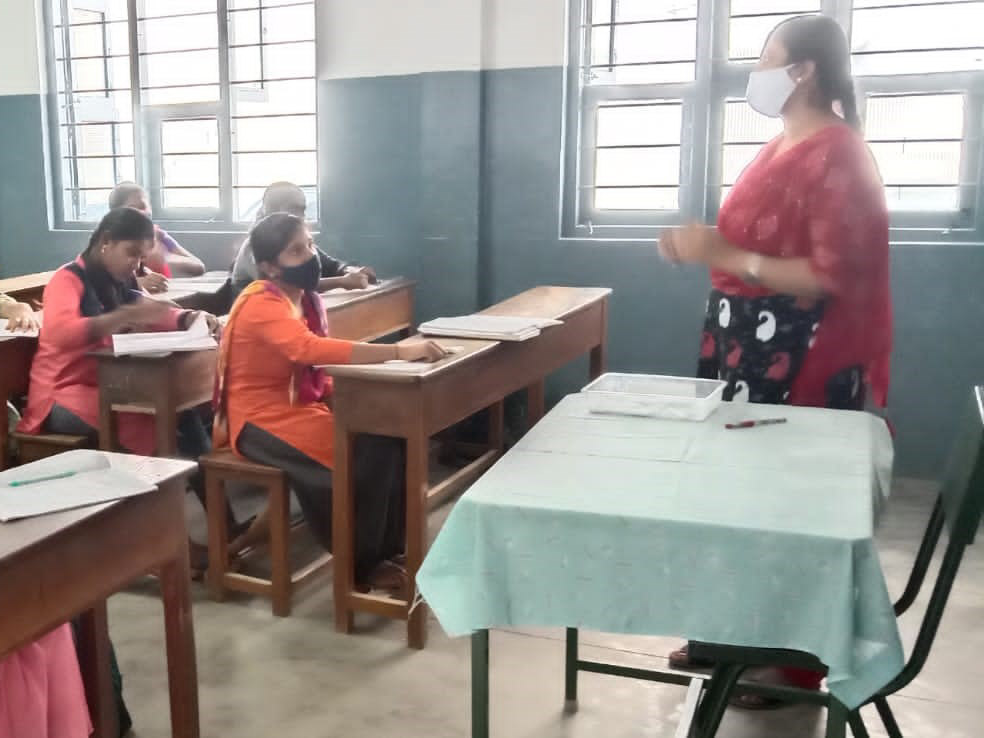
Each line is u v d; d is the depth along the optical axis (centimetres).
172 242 436
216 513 271
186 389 281
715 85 391
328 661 241
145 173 480
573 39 402
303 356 255
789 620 139
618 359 410
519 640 254
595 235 414
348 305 366
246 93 457
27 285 375
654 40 398
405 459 267
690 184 401
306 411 266
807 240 214
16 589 136
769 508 147
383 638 253
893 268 372
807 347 220
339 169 434
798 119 218
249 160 462
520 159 409
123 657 243
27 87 480
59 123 487
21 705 151
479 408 265
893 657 135
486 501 151
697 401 202
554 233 409
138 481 160
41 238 492
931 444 379
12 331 308
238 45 454
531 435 189
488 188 415
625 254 402
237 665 239
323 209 440
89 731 172
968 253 363
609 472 165
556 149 403
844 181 208
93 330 288
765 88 218
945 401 375
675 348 402
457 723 213
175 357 275
